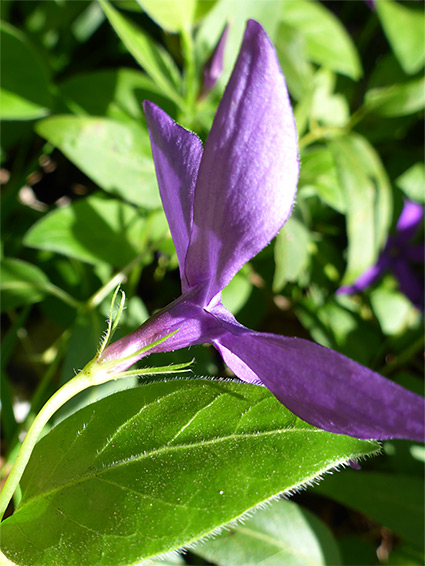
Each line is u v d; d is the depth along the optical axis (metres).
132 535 0.06
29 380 0.15
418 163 0.17
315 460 0.06
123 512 0.06
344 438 0.06
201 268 0.06
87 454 0.07
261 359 0.05
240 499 0.06
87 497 0.07
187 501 0.06
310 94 0.14
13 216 0.15
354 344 0.15
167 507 0.06
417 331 0.16
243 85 0.05
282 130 0.05
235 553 0.11
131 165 0.12
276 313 0.17
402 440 0.14
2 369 0.12
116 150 0.12
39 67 0.13
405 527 0.13
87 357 0.11
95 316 0.12
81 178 0.16
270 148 0.05
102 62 0.17
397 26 0.16
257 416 0.07
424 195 0.17
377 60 0.19
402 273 0.17
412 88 0.16
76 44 0.16
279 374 0.05
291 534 0.12
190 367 0.12
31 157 0.16
